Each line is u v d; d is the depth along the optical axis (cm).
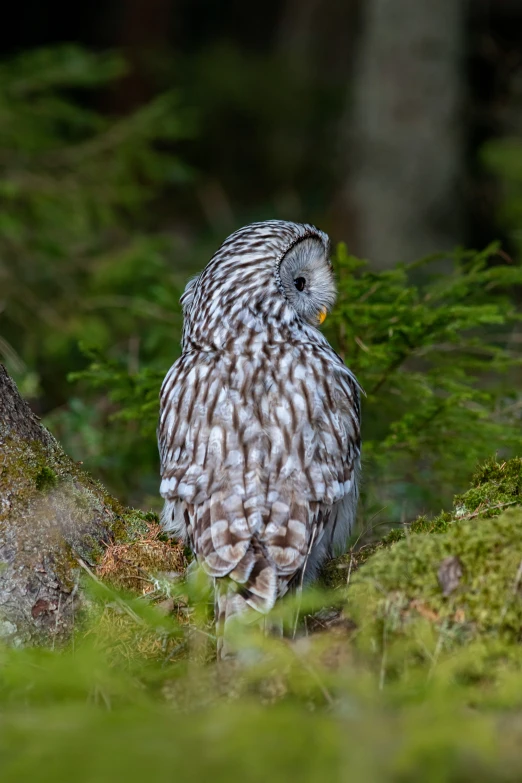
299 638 754
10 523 835
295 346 920
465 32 2961
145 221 2434
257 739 506
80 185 2064
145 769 487
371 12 2981
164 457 898
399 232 2959
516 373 1491
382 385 1177
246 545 778
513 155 2514
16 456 864
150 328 1567
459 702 600
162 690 694
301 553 790
